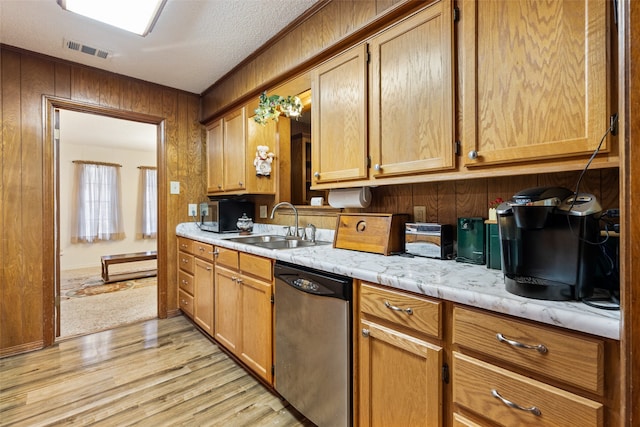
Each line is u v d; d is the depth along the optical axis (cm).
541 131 100
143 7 174
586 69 91
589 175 114
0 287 221
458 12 121
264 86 228
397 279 111
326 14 179
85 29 204
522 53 104
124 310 319
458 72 122
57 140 250
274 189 277
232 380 193
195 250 268
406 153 139
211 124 314
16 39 216
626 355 59
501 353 86
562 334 76
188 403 170
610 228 90
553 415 77
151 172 641
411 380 109
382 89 150
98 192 577
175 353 228
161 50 233
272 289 174
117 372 201
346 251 173
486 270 122
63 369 204
